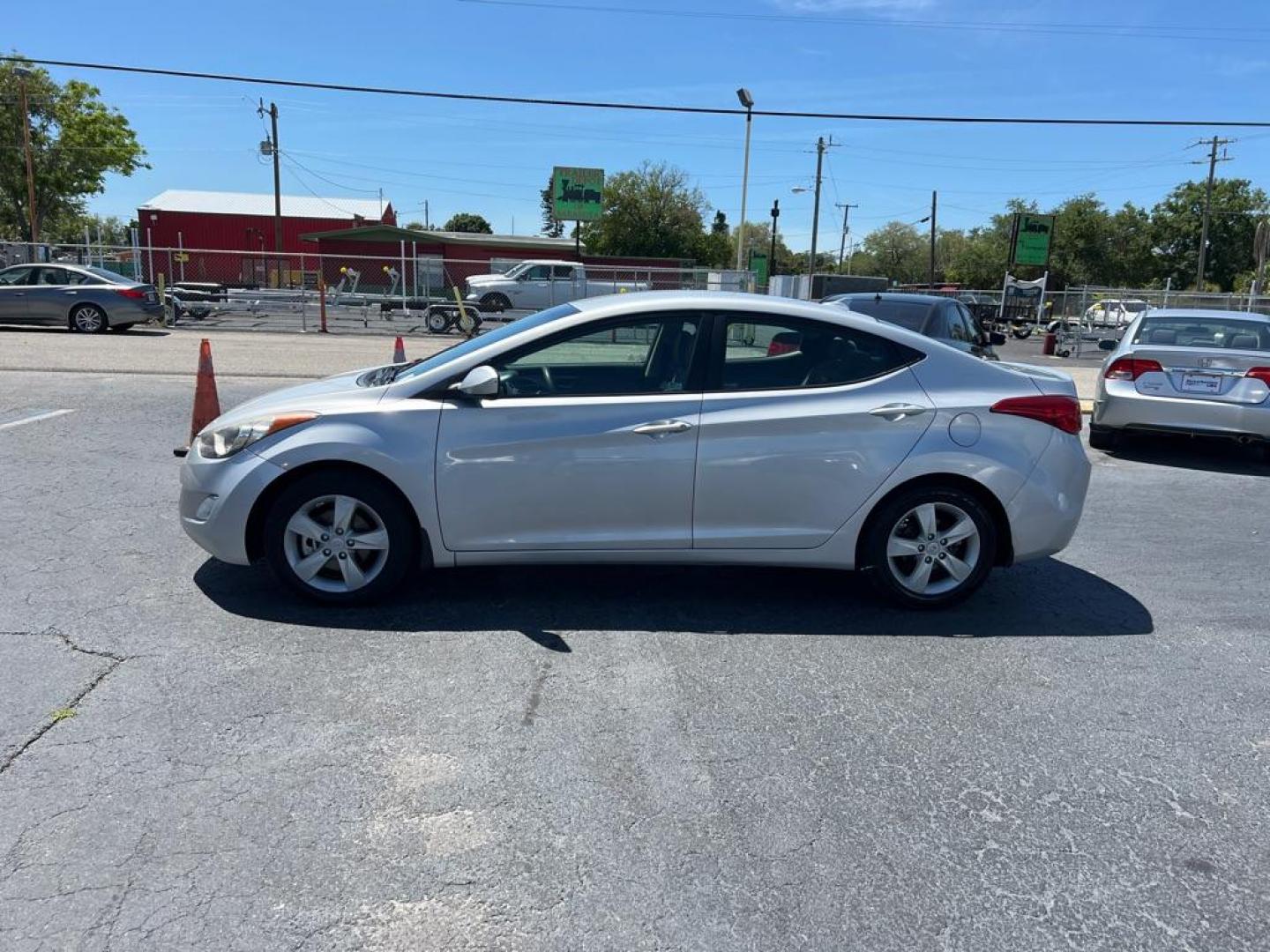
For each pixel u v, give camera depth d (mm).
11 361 14070
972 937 2609
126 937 2484
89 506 6480
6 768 3244
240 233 49906
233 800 3109
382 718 3686
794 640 4602
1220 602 5375
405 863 2830
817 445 4688
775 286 31734
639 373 4742
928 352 4883
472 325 26031
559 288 28766
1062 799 3307
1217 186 84312
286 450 4570
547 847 2932
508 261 30594
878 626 4816
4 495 6707
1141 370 9656
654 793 3244
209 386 8242
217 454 4680
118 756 3344
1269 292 55406
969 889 2812
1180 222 84500
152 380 12531
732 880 2812
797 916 2668
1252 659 4559
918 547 4883
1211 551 6445
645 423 4598
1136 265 84312
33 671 3982
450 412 4578
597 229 69812
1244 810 3270
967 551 4902
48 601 4758
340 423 4570
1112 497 8086
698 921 2633
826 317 4848
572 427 4574
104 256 30766
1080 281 82812
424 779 3275
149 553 5547
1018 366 5344
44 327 21422
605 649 4414
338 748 3455
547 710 3801
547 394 4672
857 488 4738
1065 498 4902
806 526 4762
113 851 2830
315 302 29422
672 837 3004
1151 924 2686
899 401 4746
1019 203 86562
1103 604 5285
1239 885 2867
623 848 2941
